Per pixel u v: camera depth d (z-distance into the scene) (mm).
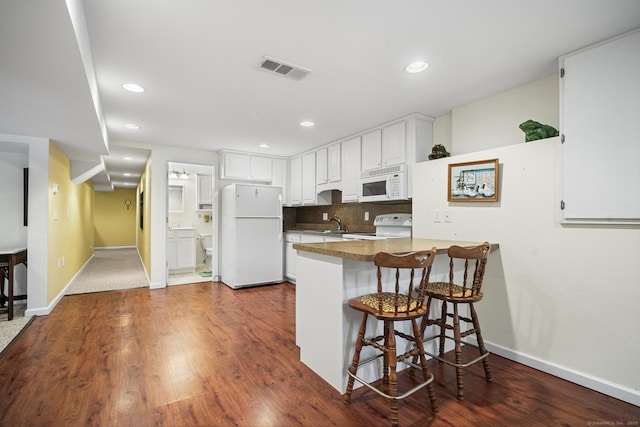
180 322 3162
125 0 1569
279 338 2754
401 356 1708
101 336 2771
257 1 1594
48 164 3348
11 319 3146
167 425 1601
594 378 1947
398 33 1885
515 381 2055
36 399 1811
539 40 1948
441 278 2471
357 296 1970
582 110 2002
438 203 2850
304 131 3949
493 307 2465
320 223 5426
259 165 5301
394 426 1569
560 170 2096
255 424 1613
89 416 1661
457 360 1895
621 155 1845
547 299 2168
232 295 4289
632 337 1814
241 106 3062
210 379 2051
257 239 4852
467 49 2064
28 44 1543
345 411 1728
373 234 4035
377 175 3703
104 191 10031
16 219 3869
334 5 1633
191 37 1910
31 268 3309
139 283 4969
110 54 2100
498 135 2762
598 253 1939
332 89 2678
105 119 3434
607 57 1908
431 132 3416
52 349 2490
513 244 2340
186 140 4398
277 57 2158
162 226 4723
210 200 7129
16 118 2678
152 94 2760
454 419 1662
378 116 3365
